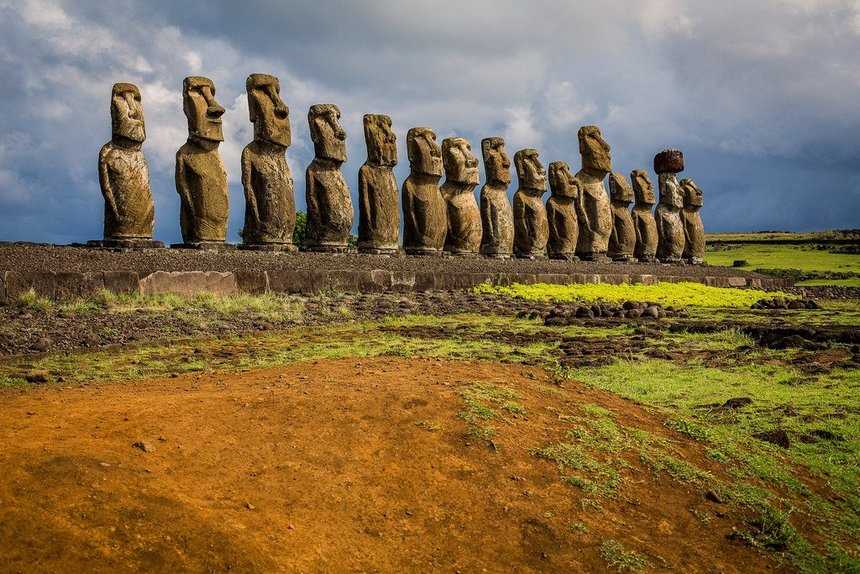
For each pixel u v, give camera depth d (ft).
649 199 129.39
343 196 82.79
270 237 75.92
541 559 17.04
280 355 37.86
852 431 28.22
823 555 19.40
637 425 25.34
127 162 64.90
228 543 14.62
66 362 35.45
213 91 72.28
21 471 15.10
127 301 49.93
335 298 61.98
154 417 19.89
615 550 17.66
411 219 91.97
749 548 19.10
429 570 15.92
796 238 244.63
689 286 99.71
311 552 15.35
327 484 17.97
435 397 23.08
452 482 19.08
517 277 83.15
